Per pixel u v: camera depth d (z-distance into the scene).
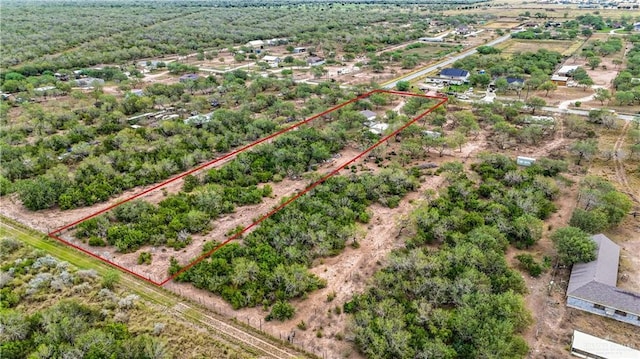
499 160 94.94
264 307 57.69
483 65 181.62
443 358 47.44
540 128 111.56
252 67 198.38
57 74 181.12
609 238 70.19
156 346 49.78
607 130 114.56
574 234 64.56
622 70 169.50
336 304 58.41
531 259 63.69
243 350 51.47
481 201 80.06
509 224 71.12
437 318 52.72
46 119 124.62
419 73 182.38
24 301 58.84
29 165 95.81
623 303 53.47
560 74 166.12
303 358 50.22
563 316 55.09
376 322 52.12
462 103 141.50
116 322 55.16
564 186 86.50
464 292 56.38
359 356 50.44
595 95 140.50
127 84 165.75
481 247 64.94
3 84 161.00
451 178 88.56
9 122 126.19
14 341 51.31
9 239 70.81
